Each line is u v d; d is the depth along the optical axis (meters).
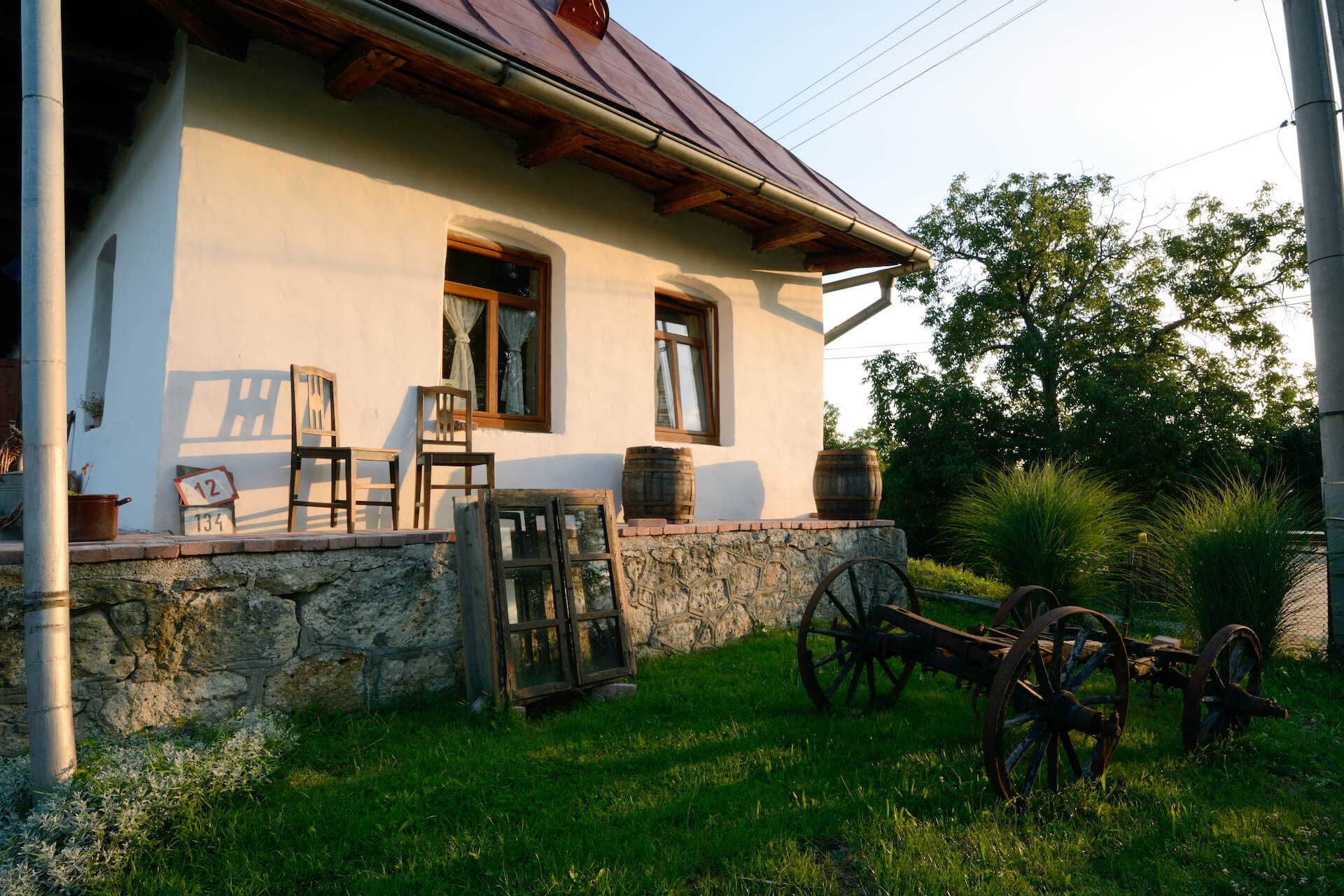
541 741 3.70
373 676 4.17
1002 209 19.72
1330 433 5.98
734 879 2.50
